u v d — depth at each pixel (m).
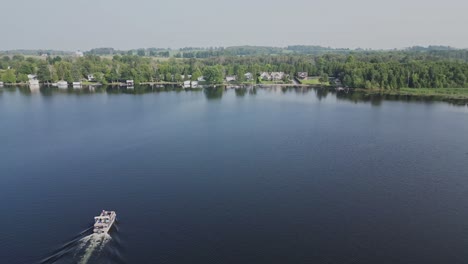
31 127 196.50
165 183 122.00
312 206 106.50
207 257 82.62
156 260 81.25
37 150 156.62
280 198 111.44
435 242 89.50
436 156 149.62
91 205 106.69
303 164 140.25
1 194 113.69
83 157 147.88
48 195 113.06
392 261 82.12
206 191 115.88
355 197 112.44
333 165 139.38
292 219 99.31
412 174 130.62
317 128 196.00
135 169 134.62
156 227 94.81
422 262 81.88
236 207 105.62
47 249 85.44
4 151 155.12
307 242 88.81
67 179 125.25
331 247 86.88
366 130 191.75
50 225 95.94
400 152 154.75
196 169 134.62
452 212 103.75
